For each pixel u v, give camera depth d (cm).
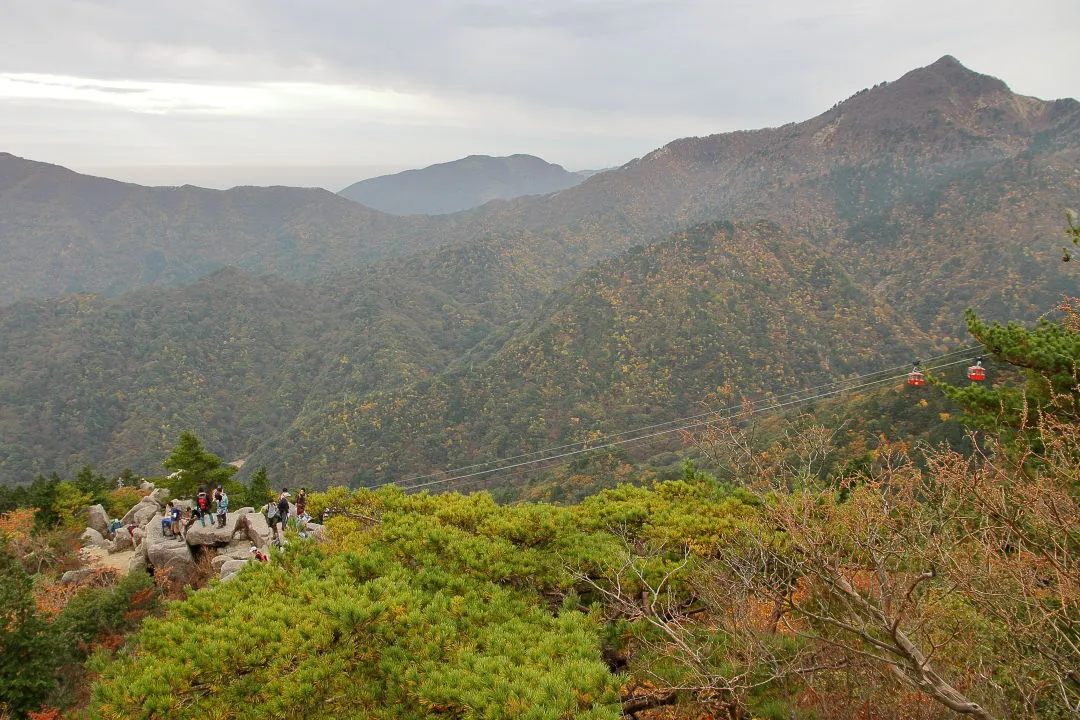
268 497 3766
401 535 1093
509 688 629
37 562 2553
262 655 716
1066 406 923
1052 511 526
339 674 707
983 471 558
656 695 685
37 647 1373
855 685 621
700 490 1281
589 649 719
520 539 1105
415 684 691
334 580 888
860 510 571
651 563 906
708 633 725
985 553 538
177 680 670
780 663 638
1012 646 560
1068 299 1073
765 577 665
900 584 549
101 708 645
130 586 1933
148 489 4738
